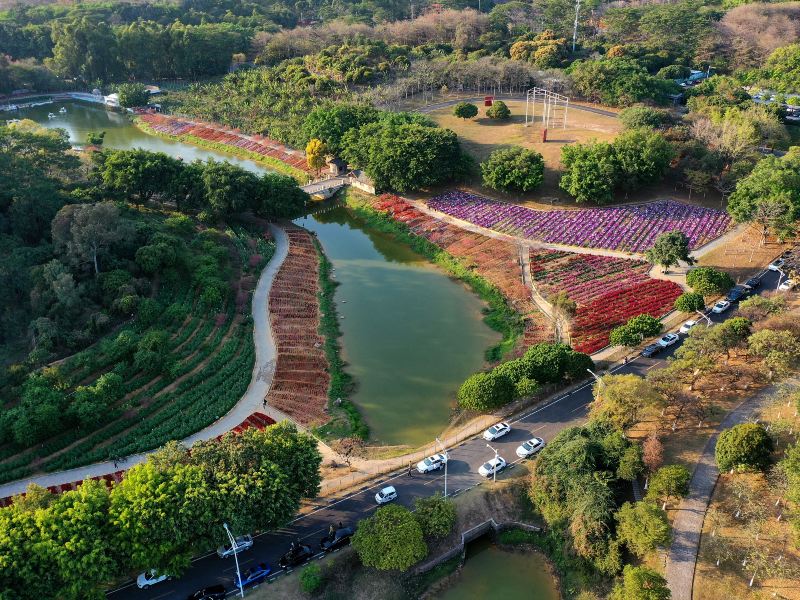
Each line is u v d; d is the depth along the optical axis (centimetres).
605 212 13662
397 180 14812
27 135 13512
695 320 10006
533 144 16212
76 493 6125
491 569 6688
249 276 12062
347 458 7962
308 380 9531
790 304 9831
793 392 7500
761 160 13000
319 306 11469
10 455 7781
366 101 18650
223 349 9862
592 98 19050
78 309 9812
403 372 9762
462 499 7125
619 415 7450
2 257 10462
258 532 6788
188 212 14275
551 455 7100
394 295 11825
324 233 14388
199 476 6309
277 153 18538
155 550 5916
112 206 10800
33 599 5562
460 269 12406
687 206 13788
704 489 6806
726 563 6053
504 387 8319
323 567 6341
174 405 8725
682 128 15162
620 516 6312
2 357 9019
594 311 10431
